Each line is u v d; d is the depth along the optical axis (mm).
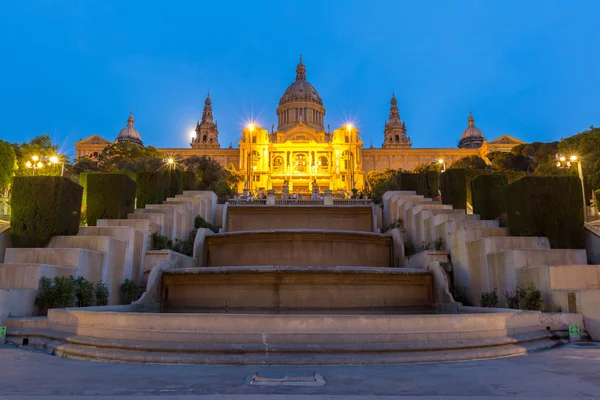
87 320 10195
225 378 7148
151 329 9328
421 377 7188
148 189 28812
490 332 9930
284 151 123938
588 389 6277
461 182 29484
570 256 14906
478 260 16797
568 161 44094
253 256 21297
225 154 130750
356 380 6965
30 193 17672
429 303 16641
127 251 18031
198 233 21672
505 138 131000
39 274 13523
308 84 161875
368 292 16062
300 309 15578
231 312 15664
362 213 29734
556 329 11758
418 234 24234
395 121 158750
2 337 11531
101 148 132500
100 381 6871
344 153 120562
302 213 30094
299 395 5938
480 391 6184
